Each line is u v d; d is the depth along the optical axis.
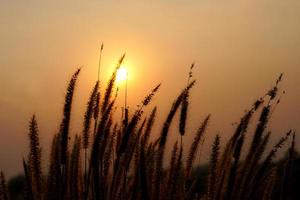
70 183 2.15
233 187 2.07
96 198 2.16
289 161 2.06
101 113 2.16
